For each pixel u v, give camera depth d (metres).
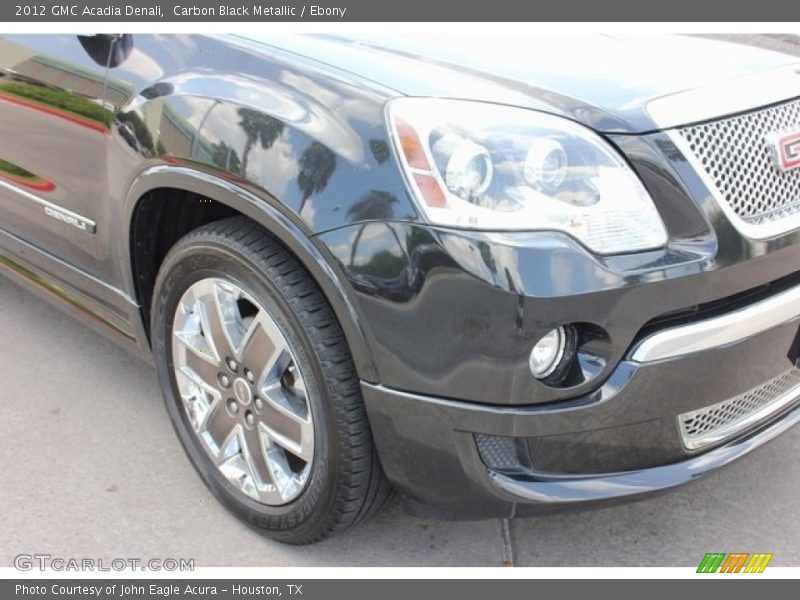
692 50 2.61
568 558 2.53
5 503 2.72
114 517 2.67
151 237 2.64
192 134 2.29
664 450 2.20
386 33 2.58
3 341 3.64
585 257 1.94
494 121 2.03
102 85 2.60
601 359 2.02
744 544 2.56
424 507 2.29
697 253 2.03
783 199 2.21
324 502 2.33
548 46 2.56
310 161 2.08
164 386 2.72
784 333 2.26
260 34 2.47
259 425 2.45
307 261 2.09
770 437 2.39
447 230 1.94
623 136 2.06
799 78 2.41
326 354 2.17
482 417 2.04
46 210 2.98
